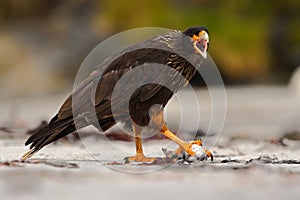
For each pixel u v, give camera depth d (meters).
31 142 9.57
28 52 41.59
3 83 38.88
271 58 39.00
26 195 6.80
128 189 7.28
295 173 8.62
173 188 7.38
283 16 39.94
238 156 11.62
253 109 24.78
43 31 43.25
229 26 37.53
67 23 42.56
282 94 30.84
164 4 38.06
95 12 42.25
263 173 8.57
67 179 7.91
